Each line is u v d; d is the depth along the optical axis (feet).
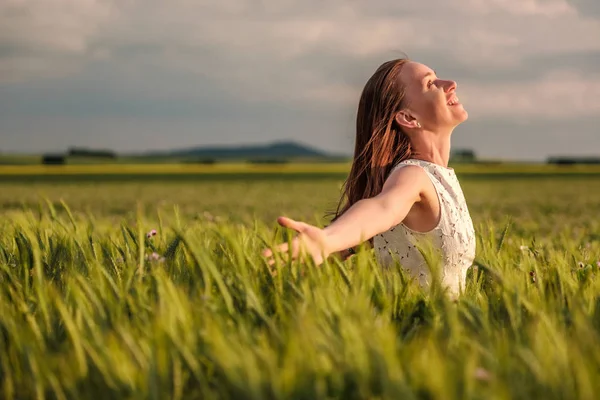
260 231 12.12
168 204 64.39
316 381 5.08
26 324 7.13
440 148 9.86
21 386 6.03
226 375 5.28
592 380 5.22
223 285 7.09
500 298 8.40
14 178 170.60
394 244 9.62
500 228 26.35
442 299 7.32
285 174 205.87
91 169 249.55
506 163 368.27
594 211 55.62
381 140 9.88
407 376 5.19
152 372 5.42
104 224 22.93
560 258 10.44
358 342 5.53
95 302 7.13
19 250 9.98
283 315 6.98
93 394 5.70
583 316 6.63
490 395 4.71
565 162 349.20
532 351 6.02
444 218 9.29
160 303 6.61
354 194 10.49
